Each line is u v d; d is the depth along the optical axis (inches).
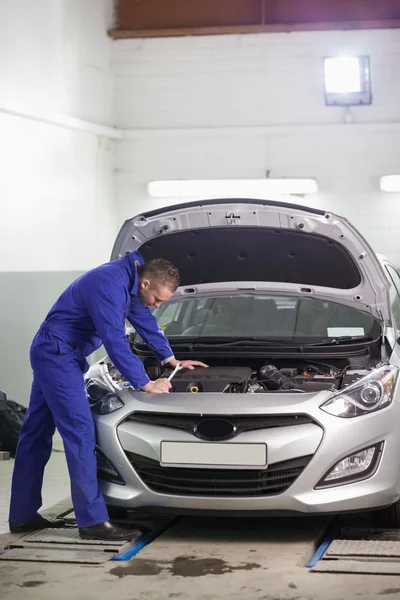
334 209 370.6
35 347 174.2
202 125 377.7
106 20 377.7
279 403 168.6
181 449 167.5
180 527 185.8
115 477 173.6
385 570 151.5
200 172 378.3
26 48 306.2
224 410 167.8
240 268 195.8
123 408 174.2
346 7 363.9
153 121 381.1
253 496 165.9
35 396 181.8
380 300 188.5
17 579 152.0
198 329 208.7
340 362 195.2
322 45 367.2
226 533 180.1
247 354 190.5
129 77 382.0
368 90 365.4
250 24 369.4
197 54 376.5
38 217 316.2
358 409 169.0
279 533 179.6
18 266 303.4
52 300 326.3
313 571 153.3
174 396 173.8
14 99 297.3
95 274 172.9
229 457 166.1
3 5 291.7
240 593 143.0
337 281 192.9
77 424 171.5
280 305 211.9
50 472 254.4
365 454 168.4
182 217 184.2
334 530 183.2
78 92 348.2
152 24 378.3
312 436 165.6
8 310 297.3
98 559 161.2
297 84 370.3
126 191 384.2
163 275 175.6
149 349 197.5
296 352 191.0
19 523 182.5
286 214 180.2
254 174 374.6
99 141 367.2
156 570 155.7
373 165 366.9
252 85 373.4
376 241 368.2
